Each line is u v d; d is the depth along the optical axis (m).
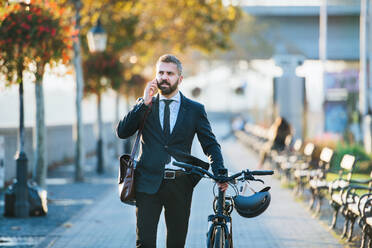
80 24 21.39
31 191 13.71
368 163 22.09
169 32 27.70
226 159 31.34
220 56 59.34
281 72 35.25
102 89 25.83
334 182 12.59
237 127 52.41
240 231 11.83
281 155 23.70
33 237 11.34
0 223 12.81
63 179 22.45
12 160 20.17
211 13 26.91
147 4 26.08
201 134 6.81
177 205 6.70
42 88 16.31
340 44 56.28
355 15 55.66
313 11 55.78
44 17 12.62
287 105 35.12
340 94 41.12
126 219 13.34
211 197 16.78
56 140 28.62
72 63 21.14
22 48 12.52
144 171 6.68
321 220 12.98
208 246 6.20
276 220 13.04
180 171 6.65
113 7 22.52
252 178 6.37
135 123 6.72
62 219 13.42
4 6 12.26
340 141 28.11
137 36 27.44
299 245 10.42
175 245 6.80
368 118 27.42
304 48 57.06
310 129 38.62
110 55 25.77
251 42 56.91
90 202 16.23
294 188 18.25
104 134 26.58
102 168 25.25
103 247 10.40
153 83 6.65
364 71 33.34
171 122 6.73
